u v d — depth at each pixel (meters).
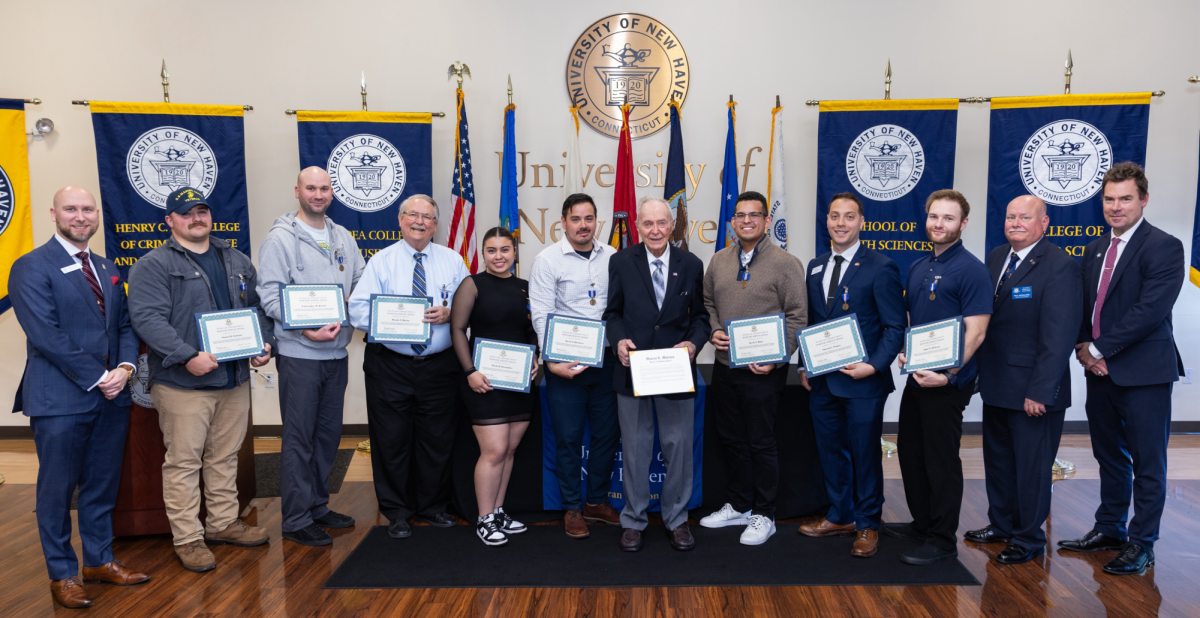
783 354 2.73
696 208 4.72
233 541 2.90
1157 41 4.50
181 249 2.70
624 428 2.78
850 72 4.61
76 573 2.46
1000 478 2.84
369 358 3.01
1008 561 2.67
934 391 2.64
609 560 2.73
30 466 4.09
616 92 4.66
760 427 2.88
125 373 2.51
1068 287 2.52
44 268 2.35
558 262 2.90
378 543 2.92
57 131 4.58
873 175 4.33
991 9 4.54
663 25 4.63
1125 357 2.64
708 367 4.18
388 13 4.62
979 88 4.59
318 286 2.84
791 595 2.44
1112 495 2.80
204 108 4.25
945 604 2.36
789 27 4.61
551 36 4.64
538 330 2.88
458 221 4.34
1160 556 2.76
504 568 2.66
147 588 2.52
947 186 4.28
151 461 2.96
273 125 4.65
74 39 4.55
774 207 4.42
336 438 3.11
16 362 4.72
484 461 2.88
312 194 2.91
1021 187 4.21
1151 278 2.57
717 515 3.11
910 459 2.85
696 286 2.80
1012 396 2.63
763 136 4.67
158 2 4.55
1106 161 4.11
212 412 2.77
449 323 2.99
